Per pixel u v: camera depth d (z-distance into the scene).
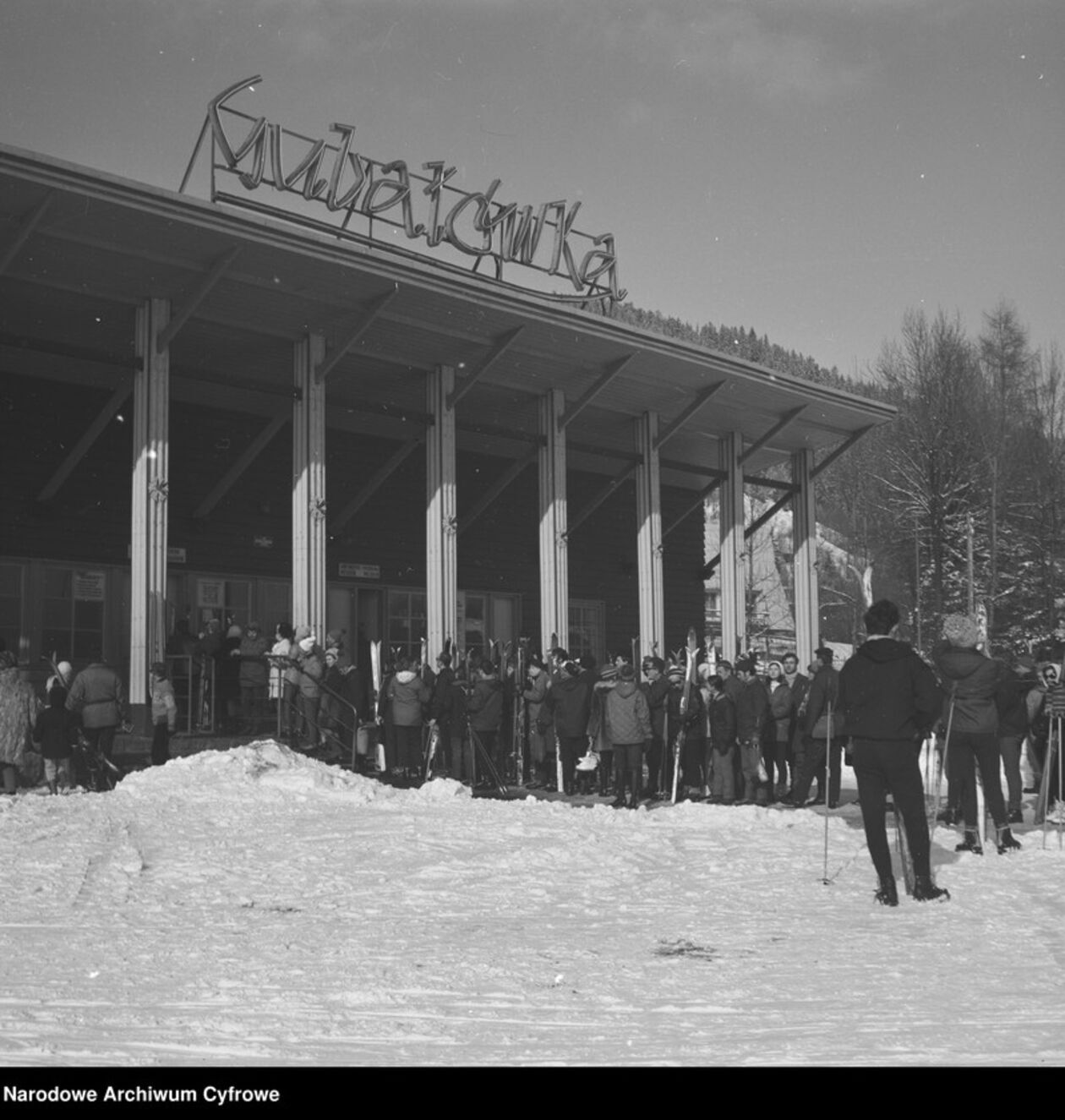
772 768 17.50
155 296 20.33
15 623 23.36
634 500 35.16
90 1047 4.32
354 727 20.52
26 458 23.58
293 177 20.30
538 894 8.79
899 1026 4.91
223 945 6.80
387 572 29.16
